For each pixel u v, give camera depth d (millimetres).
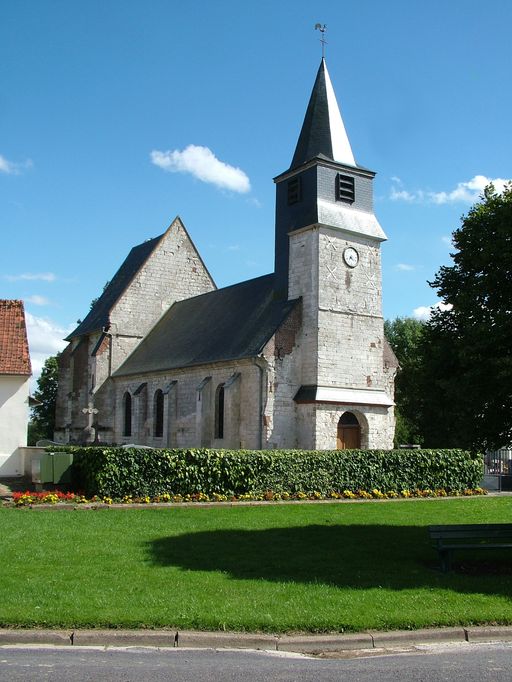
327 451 21594
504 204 12758
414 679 6797
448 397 13102
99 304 45562
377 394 29234
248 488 20047
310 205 29016
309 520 16219
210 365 30531
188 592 9219
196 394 31188
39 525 14141
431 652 7734
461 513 18172
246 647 7797
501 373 11570
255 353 27547
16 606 8391
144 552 11812
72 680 6547
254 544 12914
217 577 10141
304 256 29078
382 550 12703
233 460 19906
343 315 28719
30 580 9664
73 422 41844
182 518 15883
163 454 19062
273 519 16172
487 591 9719
